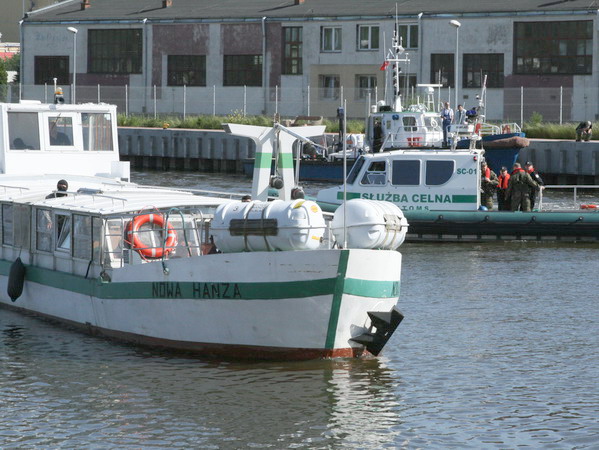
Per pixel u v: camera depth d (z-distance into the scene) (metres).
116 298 45.50
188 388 39.66
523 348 46.66
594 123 140.38
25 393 39.22
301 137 49.62
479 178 81.06
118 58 186.12
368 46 169.62
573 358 45.06
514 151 105.38
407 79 166.38
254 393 39.16
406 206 81.56
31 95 180.38
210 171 155.25
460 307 55.38
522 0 163.75
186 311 42.88
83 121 62.16
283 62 175.00
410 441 34.84
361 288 40.94
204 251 46.03
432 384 40.94
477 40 161.62
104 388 39.75
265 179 49.84
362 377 41.41
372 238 41.44
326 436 35.16
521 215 80.75
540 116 146.12
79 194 50.53
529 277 64.81
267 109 174.38
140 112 182.25
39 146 61.00
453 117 107.69
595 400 39.25
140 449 33.94
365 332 42.47
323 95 169.12
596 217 80.25
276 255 40.44
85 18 187.12
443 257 73.50
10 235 53.41
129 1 196.12
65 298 48.84
